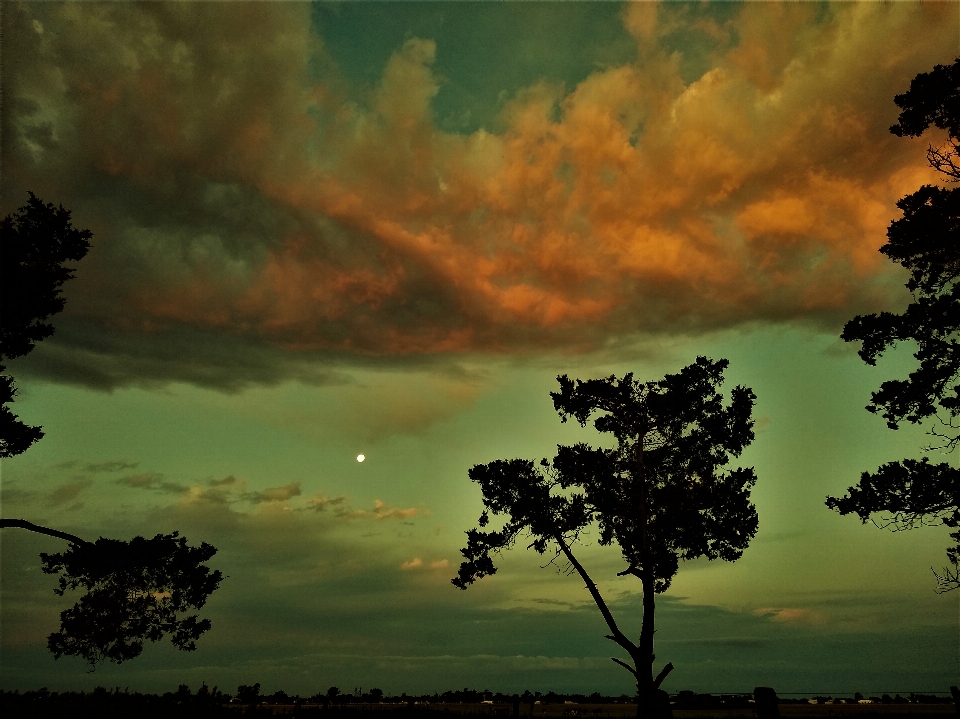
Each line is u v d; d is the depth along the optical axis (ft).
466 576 82.02
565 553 80.43
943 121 57.77
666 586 77.41
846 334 62.75
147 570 64.75
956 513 57.21
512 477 82.12
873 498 59.11
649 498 78.89
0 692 70.54
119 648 62.59
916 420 61.16
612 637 75.61
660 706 65.62
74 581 63.77
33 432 61.52
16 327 60.34
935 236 56.34
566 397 83.30
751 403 78.84
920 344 60.08
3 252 55.83
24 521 62.23
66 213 61.26
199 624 65.36
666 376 80.69
